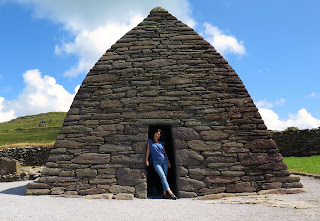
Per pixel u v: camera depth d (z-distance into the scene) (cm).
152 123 732
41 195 682
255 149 714
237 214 473
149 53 795
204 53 795
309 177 965
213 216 463
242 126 730
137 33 823
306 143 1831
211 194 666
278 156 712
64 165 706
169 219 446
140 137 721
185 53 792
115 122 737
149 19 841
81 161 707
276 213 468
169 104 745
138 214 483
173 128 728
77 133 732
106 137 725
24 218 447
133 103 749
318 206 509
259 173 697
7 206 541
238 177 691
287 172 701
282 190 674
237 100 751
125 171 698
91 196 657
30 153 2080
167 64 781
